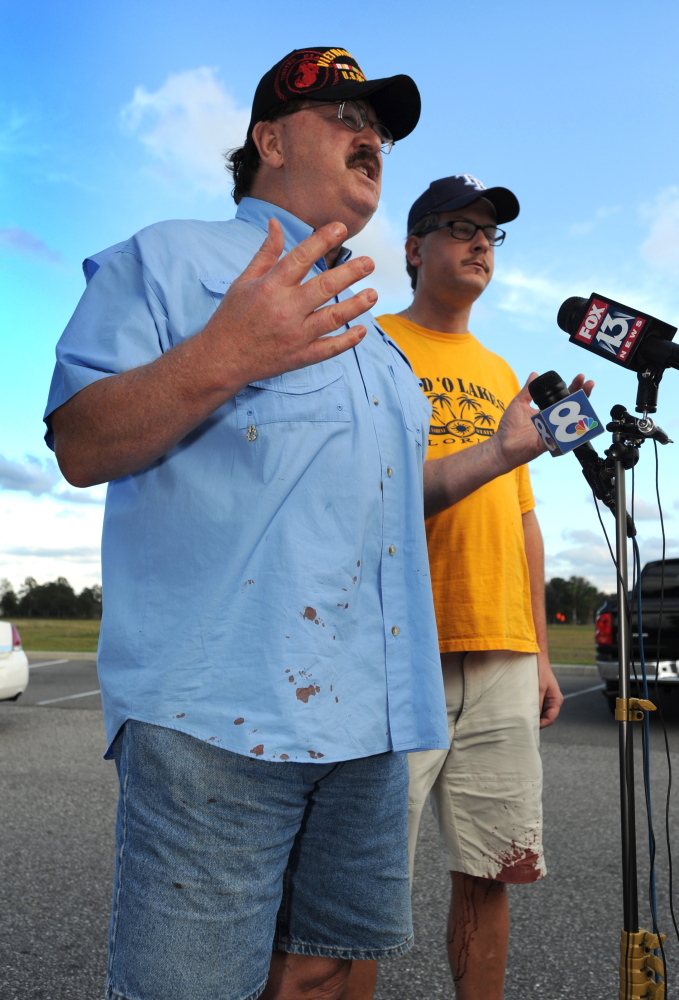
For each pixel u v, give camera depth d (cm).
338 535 115
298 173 134
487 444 164
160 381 97
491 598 190
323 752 108
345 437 119
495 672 191
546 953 243
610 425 146
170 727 102
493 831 187
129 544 112
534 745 191
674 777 461
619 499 144
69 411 104
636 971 134
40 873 309
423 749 128
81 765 498
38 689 888
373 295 99
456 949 189
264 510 109
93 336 110
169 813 102
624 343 149
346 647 114
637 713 139
